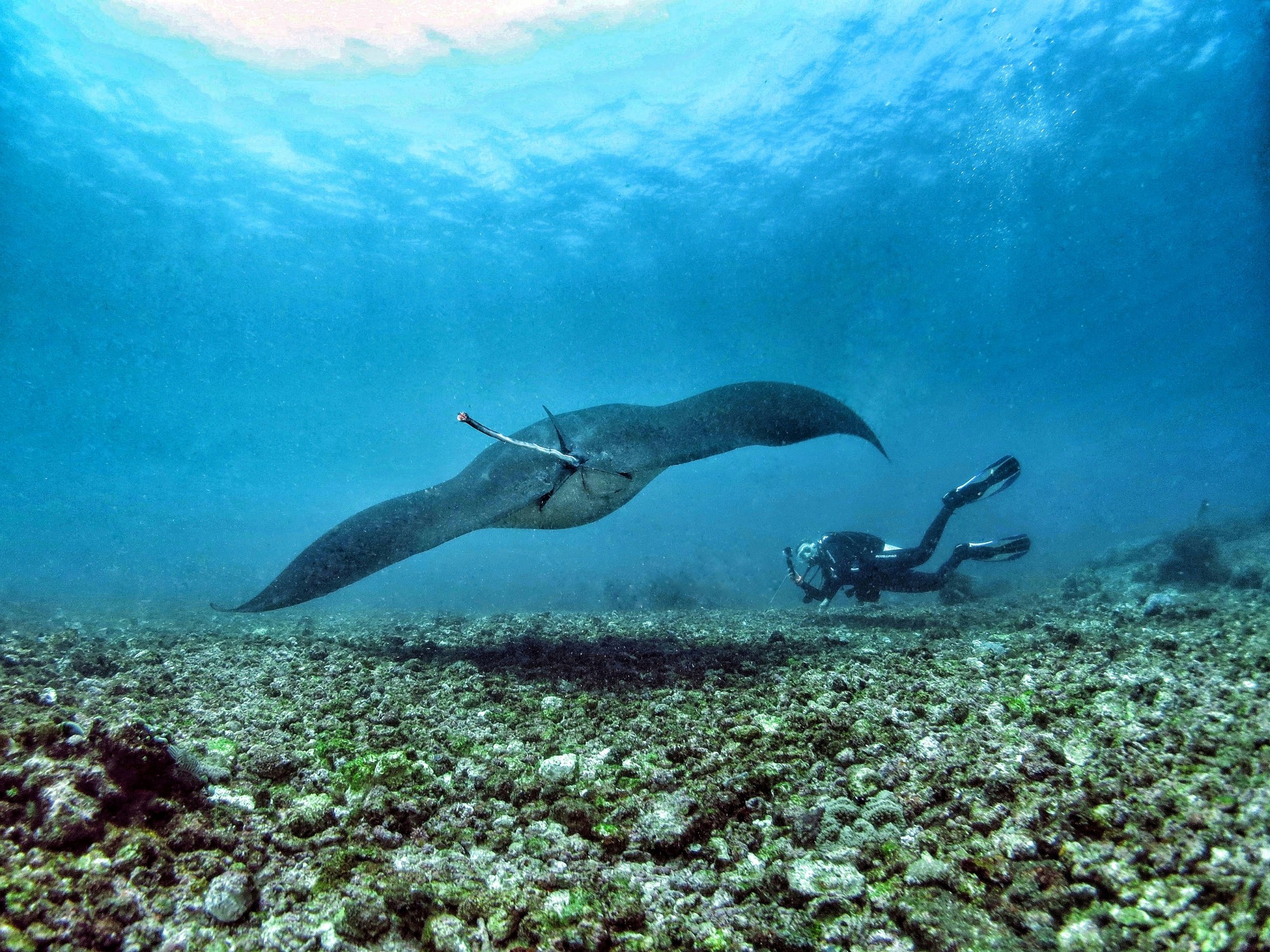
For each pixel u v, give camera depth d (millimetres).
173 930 1578
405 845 2068
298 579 3783
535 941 1635
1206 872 1608
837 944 1610
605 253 25203
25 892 1536
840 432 5066
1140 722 2645
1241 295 34906
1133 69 17906
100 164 19719
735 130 19922
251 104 18266
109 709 3133
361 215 22812
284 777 2457
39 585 14094
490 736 2990
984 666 3973
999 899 1670
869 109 19109
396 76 17781
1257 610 5496
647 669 4262
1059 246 26844
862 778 2357
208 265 25109
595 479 4477
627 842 2074
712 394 5199
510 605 12039
